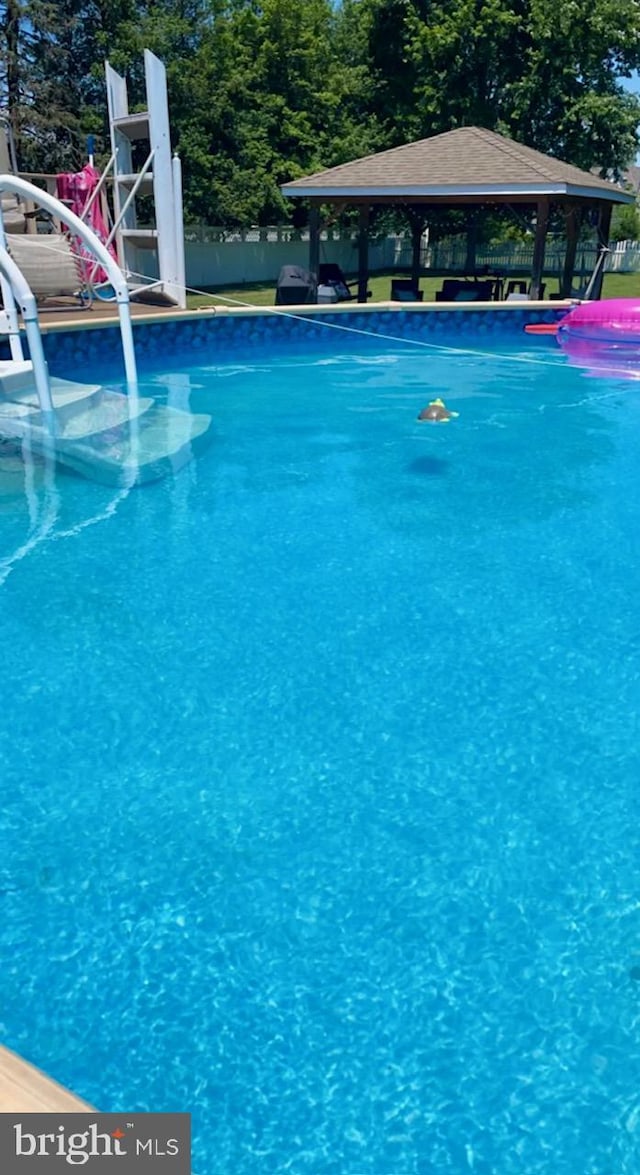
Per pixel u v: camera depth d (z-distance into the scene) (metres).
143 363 12.22
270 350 13.96
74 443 7.79
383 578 5.28
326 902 2.80
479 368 12.66
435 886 2.87
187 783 3.40
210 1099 2.15
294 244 31.11
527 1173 1.98
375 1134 2.06
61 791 3.35
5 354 9.88
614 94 32.66
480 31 30.03
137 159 29.86
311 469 7.52
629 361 13.27
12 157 14.35
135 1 30.31
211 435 8.59
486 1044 2.30
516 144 17.23
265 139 31.39
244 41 32.03
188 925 2.71
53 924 2.71
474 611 4.85
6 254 7.58
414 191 15.66
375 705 3.94
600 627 4.67
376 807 3.27
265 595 5.04
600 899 2.82
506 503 6.64
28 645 4.45
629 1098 2.16
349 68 34.91
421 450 8.17
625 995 2.45
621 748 3.63
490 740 3.69
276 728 3.76
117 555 5.60
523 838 3.10
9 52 30.12
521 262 31.83
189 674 4.19
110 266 8.92
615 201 17.77
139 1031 2.33
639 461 7.80
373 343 14.78
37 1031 2.34
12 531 5.98
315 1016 2.38
